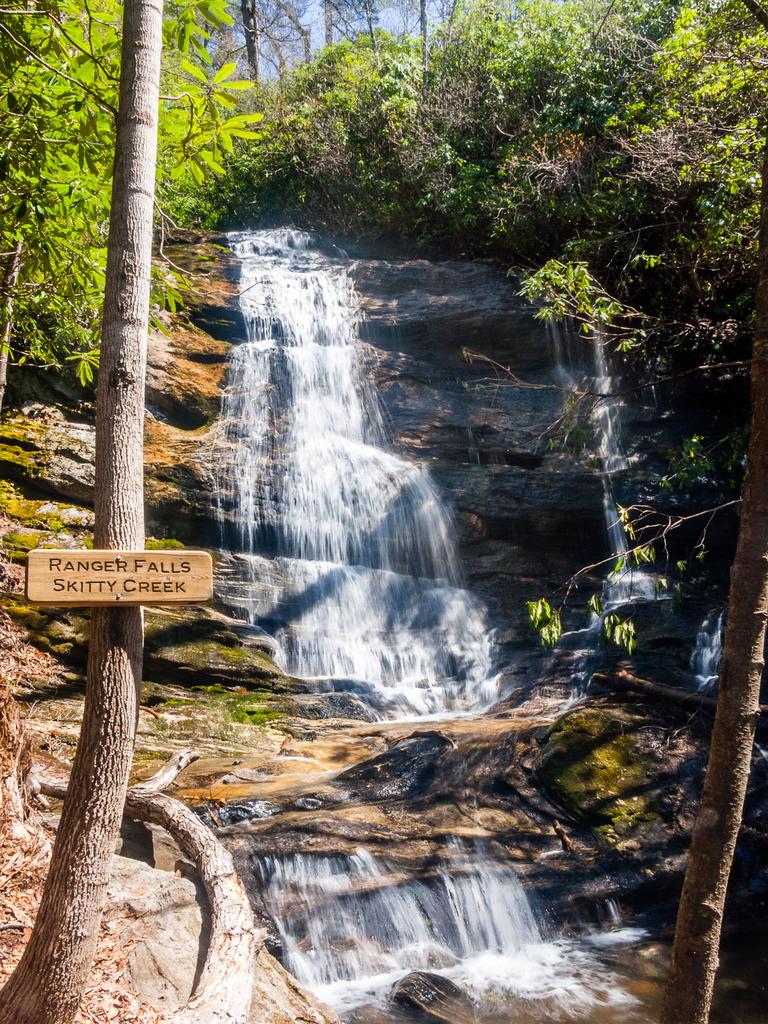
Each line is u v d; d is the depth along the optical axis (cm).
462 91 1670
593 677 940
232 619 1033
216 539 1155
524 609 1195
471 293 1444
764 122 948
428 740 820
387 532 1241
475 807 725
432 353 1434
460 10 1814
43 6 473
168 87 755
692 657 1007
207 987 394
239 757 845
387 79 1755
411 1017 528
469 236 1623
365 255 1773
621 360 1391
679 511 1246
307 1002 443
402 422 1365
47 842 482
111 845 315
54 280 695
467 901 631
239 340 1395
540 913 641
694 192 1203
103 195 621
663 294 1369
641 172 1245
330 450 1278
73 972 308
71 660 927
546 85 1585
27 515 1019
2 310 856
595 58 1498
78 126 566
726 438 1165
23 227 634
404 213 1709
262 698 965
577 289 1048
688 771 755
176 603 316
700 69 1089
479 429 1362
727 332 1278
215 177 1945
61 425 1147
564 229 1464
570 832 713
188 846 506
